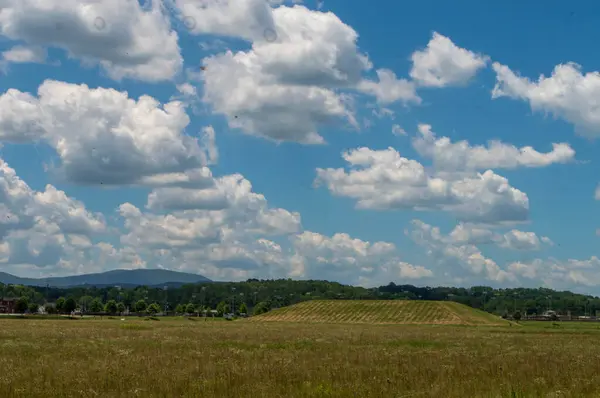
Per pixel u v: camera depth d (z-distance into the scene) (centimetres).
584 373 2911
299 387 2409
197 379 2620
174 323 12950
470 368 3106
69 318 16575
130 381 2555
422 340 6475
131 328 9144
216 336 6806
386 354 4172
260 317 16912
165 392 2264
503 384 2462
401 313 16138
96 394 2258
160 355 3978
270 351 4519
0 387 2394
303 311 17162
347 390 2288
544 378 2658
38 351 4378
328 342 5903
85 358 3828
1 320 13525
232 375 2683
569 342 6469
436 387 2334
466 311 16862
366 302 17912
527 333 9156
